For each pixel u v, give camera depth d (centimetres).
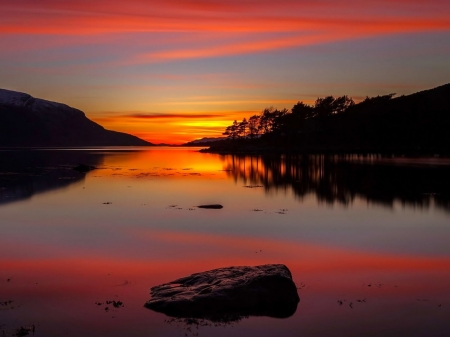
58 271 1526
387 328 1061
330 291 1312
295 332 1039
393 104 12988
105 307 1185
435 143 10988
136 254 1759
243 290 1162
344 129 13275
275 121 15062
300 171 6322
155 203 3284
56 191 4062
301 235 2145
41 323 1090
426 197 3544
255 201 3409
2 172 6469
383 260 1673
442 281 1413
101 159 10881
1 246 1912
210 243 1961
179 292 1216
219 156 12038
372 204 3222
